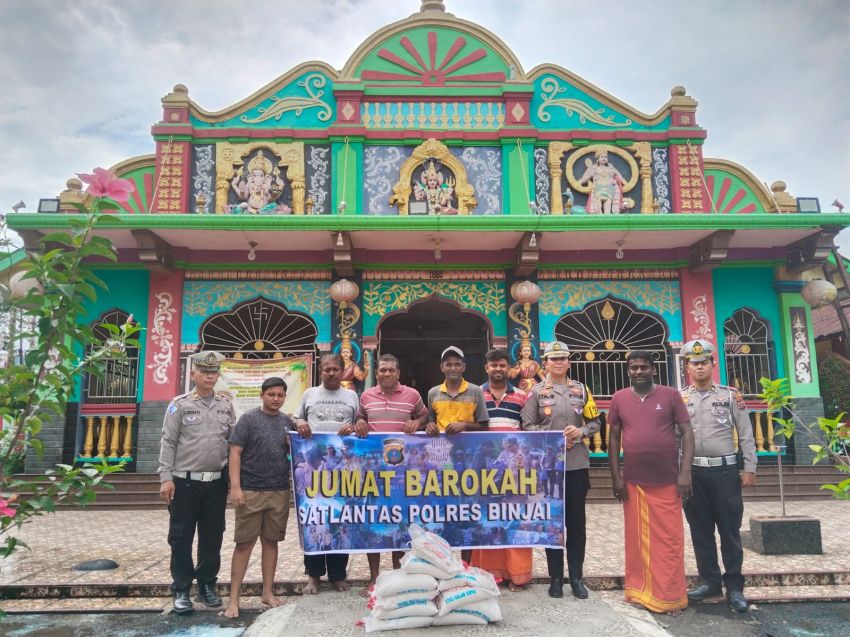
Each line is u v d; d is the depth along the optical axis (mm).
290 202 9781
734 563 4391
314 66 10094
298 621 3928
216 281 9477
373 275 9617
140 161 9789
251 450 4359
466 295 9625
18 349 4406
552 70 10227
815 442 9258
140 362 9180
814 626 4031
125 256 9328
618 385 10156
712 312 9578
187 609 4273
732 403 4645
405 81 10086
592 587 4781
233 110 9984
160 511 8180
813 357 9562
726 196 10281
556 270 9719
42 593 4664
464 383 4664
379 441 4492
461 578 3895
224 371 9109
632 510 4445
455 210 9461
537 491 4500
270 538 4371
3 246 3744
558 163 9938
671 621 4109
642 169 10031
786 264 9719
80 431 8977
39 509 3576
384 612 3756
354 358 9391
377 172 9867
